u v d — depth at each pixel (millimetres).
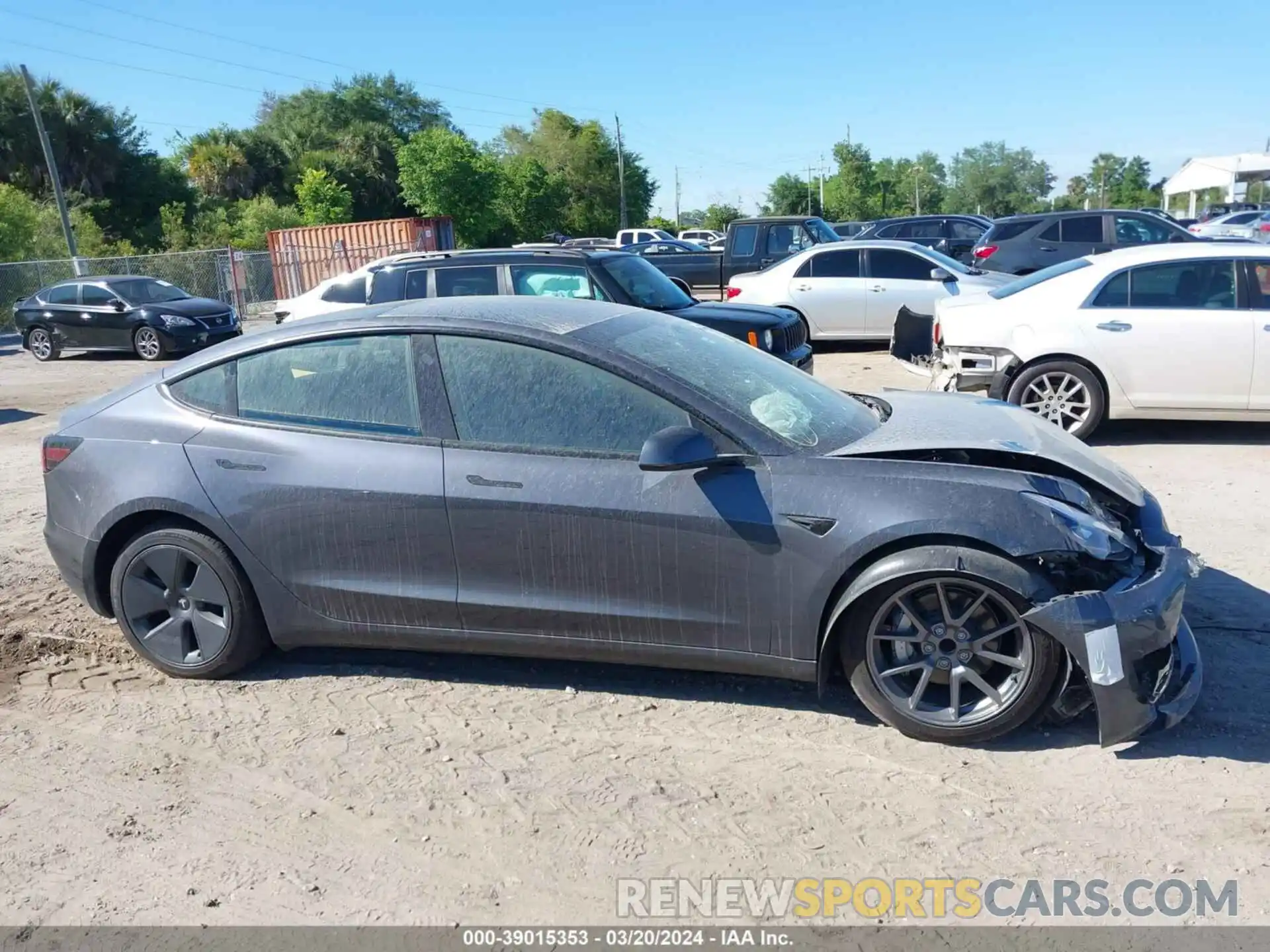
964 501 3410
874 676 3584
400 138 67500
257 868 3066
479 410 3889
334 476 3963
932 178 100688
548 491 3717
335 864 3070
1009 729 3512
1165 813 3145
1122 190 106000
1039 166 112375
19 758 3770
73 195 46344
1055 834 3068
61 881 3041
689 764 3531
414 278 9516
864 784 3365
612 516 3656
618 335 4059
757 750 3605
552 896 2895
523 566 3797
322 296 11469
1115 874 2885
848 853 3025
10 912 2904
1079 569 3457
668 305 9180
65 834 3277
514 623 3863
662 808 3281
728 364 4176
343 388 4078
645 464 3484
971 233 21219
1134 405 7871
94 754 3775
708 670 3775
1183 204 61812
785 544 3527
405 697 4129
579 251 9531
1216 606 4668
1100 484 3703
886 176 97688
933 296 13391
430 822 3256
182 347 18094
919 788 3328
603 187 73125
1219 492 6570
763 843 3084
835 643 3660
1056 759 3467
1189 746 3508
